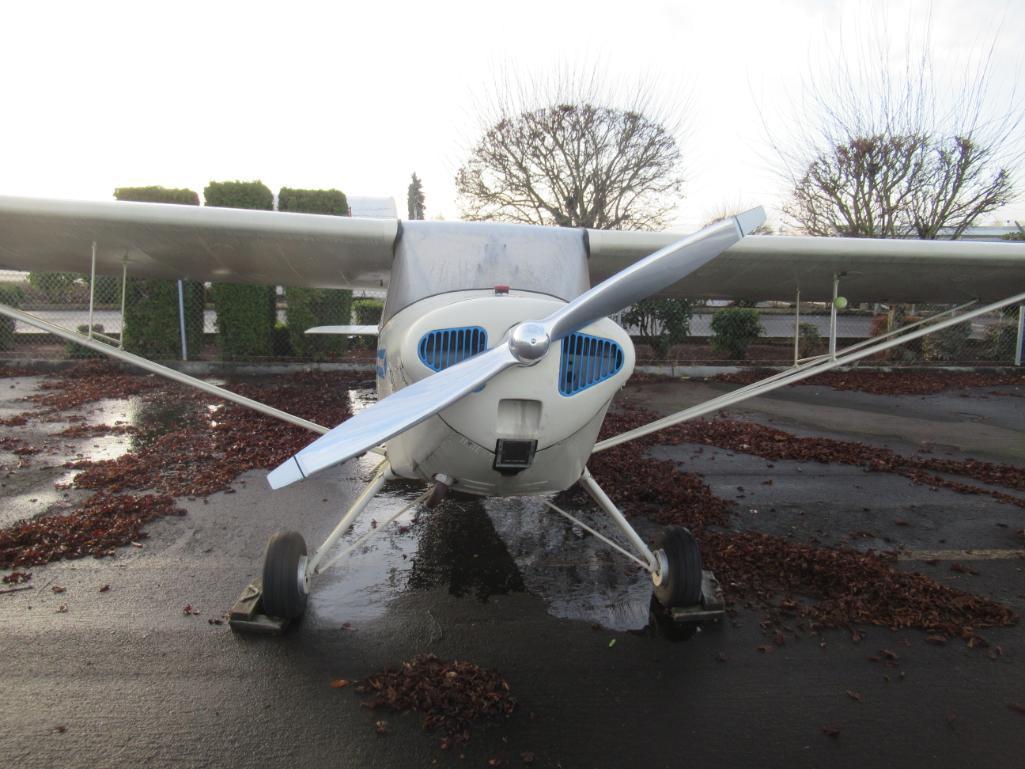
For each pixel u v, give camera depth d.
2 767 2.27
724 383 12.20
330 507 5.14
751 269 4.50
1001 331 14.83
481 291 3.33
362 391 10.22
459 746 2.46
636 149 17.22
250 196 11.93
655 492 5.61
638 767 2.38
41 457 6.32
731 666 3.05
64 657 2.96
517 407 2.71
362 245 3.80
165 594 3.59
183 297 12.27
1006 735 2.60
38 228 3.80
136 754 2.37
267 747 2.43
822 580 3.93
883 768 2.40
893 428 8.68
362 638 3.22
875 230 15.49
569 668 3.01
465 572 4.04
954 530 4.92
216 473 5.87
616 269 4.32
